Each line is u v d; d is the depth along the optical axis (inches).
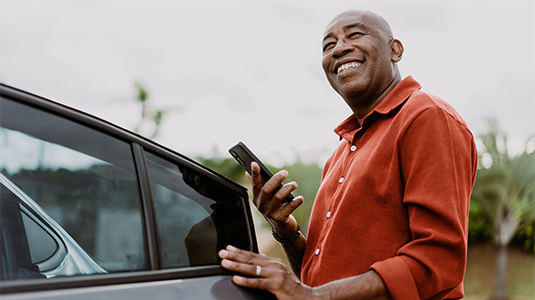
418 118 50.1
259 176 52.9
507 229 469.1
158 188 42.2
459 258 45.0
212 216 44.9
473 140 52.5
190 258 41.6
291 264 70.0
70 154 40.9
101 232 40.3
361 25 62.9
